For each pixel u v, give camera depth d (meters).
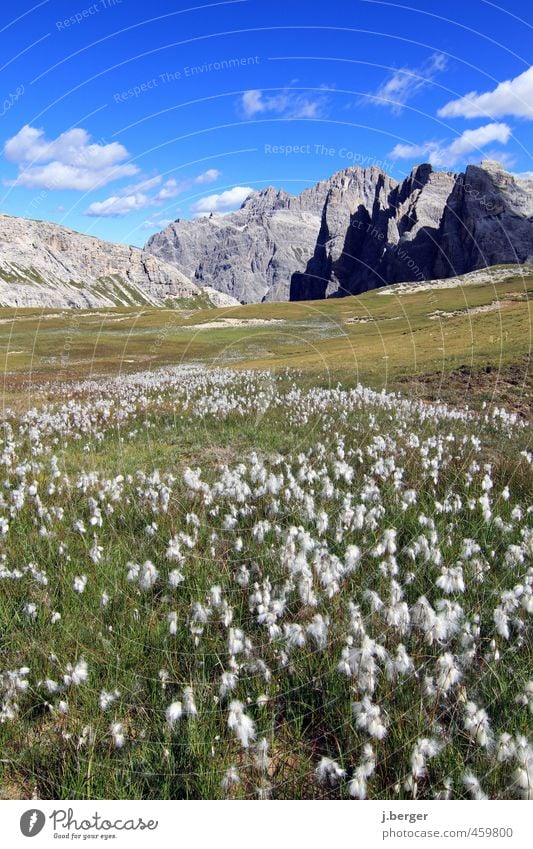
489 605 6.29
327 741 4.95
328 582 6.05
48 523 8.55
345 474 9.96
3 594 6.70
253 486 10.18
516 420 16.97
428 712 4.99
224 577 7.03
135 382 29.22
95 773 4.62
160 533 8.17
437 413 17.45
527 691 4.84
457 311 63.78
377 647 5.01
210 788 4.55
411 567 7.12
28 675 5.50
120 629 6.04
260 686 5.32
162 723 4.95
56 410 19.94
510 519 8.77
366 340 49.44
